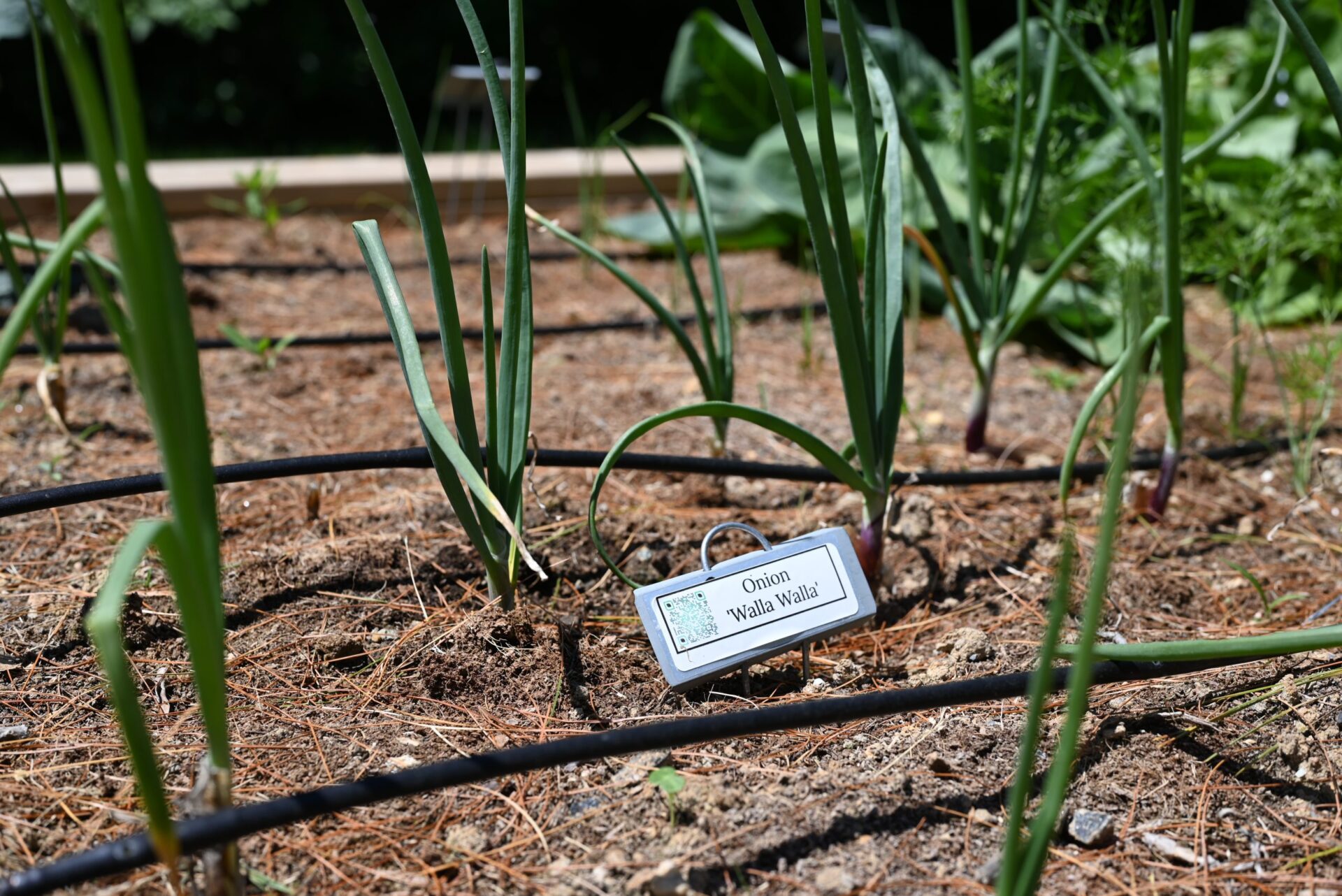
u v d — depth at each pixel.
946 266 1.14
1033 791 0.58
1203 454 0.86
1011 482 0.80
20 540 0.74
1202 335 1.12
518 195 0.63
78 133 2.19
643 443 0.87
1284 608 0.71
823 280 0.64
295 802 0.52
